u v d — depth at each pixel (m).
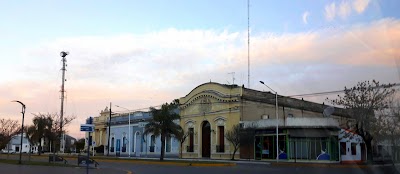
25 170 26.00
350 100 18.27
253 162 39.22
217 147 50.06
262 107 50.22
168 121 41.44
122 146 70.31
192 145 54.47
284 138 42.81
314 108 51.88
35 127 60.69
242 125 46.72
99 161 43.38
